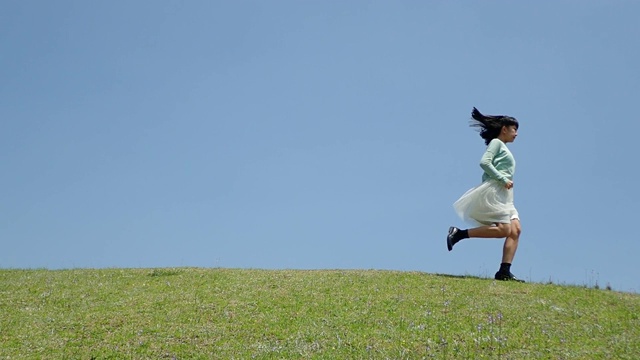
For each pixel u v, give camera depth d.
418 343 25.62
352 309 29.83
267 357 24.59
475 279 35.69
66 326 28.38
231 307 30.44
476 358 24.19
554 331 26.95
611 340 26.11
